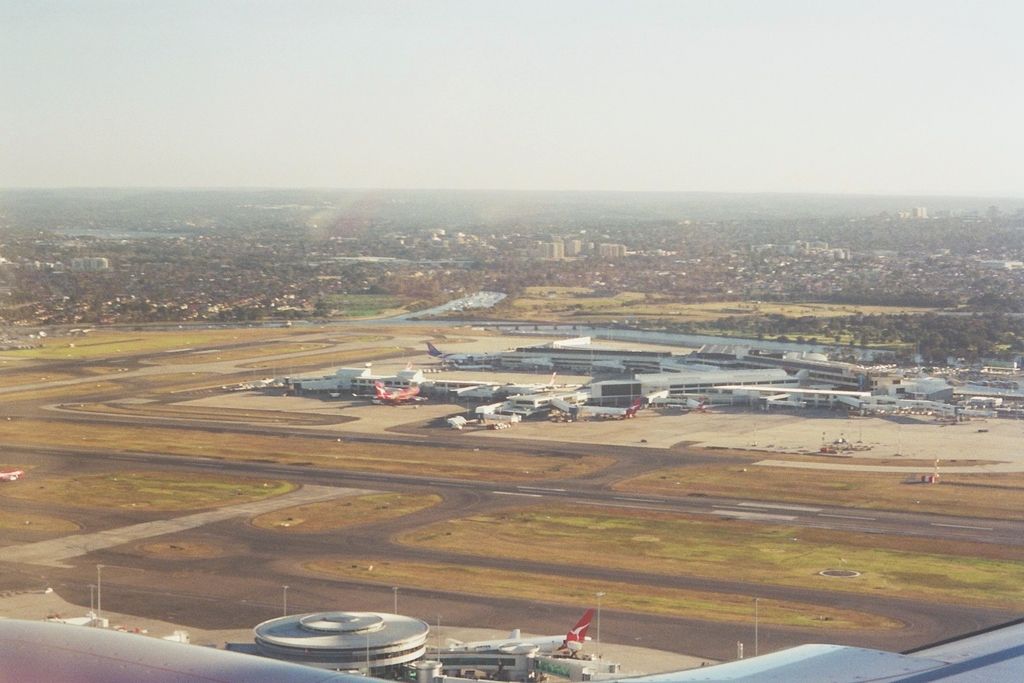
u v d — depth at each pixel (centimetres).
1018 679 4481
